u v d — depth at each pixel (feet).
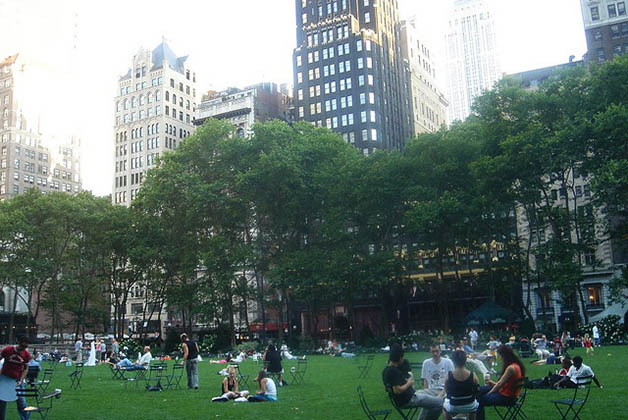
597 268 270.67
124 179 510.99
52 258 278.05
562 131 181.16
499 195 207.41
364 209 224.94
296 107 462.19
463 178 223.10
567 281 187.32
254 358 177.17
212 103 463.42
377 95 437.58
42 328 426.92
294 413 63.72
